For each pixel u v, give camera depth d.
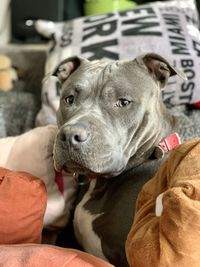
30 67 2.54
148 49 1.97
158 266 0.94
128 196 1.42
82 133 1.25
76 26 2.22
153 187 1.13
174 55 1.93
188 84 1.89
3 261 1.00
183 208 0.90
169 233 0.93
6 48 2.63
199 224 0.89
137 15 2.14
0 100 2.27
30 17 2.92
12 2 2.91
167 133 1.55
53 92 2.05
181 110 1.92
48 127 1.58
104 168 1.29
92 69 1.47
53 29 2.26
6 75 2.40
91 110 1.37
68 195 1.56
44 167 1.50
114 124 1.37
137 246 1.00
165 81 1.50
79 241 1.54
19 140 1.57
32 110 2.24
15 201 1.25
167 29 2.04
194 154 1.04
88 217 1.48
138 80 1.41
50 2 2.87
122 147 1.37
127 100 1.37
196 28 2.12
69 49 2.10
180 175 1.00
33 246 1.09
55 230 1.55
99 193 1.52
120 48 2.01
